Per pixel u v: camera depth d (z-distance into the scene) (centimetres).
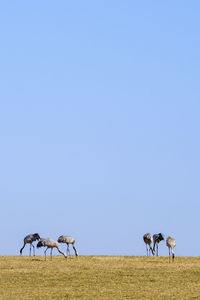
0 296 14025
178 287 15300
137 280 16088
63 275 16538
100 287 15175
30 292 14500
